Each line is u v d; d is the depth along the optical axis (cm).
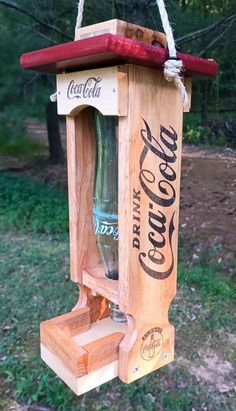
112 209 105
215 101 783
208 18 421
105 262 109
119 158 91
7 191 586
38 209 520
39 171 718
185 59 90
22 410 214
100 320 116
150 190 94
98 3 370
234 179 584
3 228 483
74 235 111
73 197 110
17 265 377
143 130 90
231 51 429
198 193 548
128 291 94
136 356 99
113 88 86
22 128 474
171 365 248
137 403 217
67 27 447
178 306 313
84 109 107
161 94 92
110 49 75
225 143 819
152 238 97
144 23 355
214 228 446
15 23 431
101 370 98
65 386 227
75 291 326
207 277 356
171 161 98
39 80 497
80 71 95
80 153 108
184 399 220
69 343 99
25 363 246
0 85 457
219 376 240
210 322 292
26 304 307
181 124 99
